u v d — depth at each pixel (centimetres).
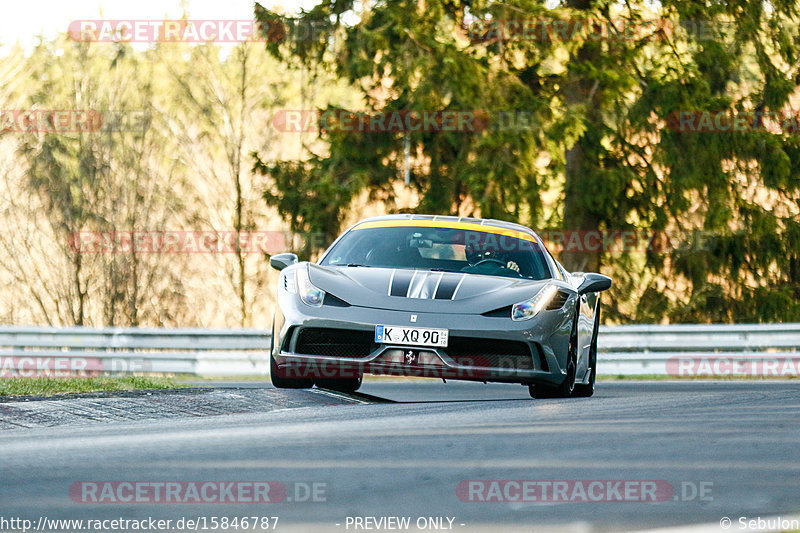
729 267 6925
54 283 10300
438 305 2245
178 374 4391
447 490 1014
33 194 10100
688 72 6400
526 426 1566
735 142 6625
